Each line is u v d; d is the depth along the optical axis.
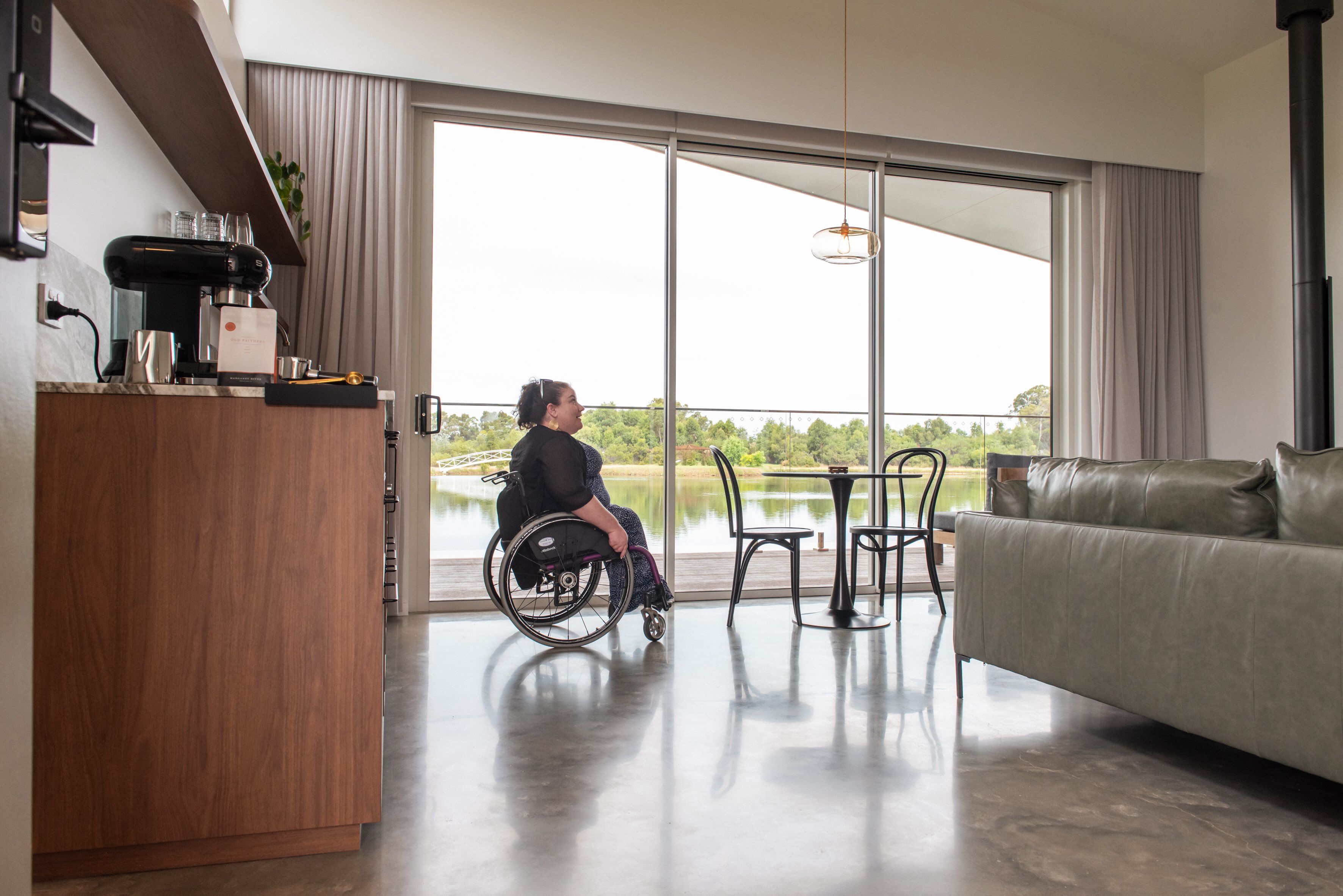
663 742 2.07
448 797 1.71
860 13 4.41
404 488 3.85
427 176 4.05
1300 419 4.26
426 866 1.42
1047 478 2.31
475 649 3.11
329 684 1.45
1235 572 1.68
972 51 4.59
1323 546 1.56
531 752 1.99
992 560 2.33
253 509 1.42
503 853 1.47
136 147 2.17
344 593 1.45
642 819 1.61
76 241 1.82
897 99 4.46
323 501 1.44
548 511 3.16
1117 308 4.87
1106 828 1.58
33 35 0.83
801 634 3.43
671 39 4.12
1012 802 1.71
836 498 3.75
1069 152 4.78
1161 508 1.95
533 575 3.14
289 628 1.43
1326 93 4.40
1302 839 1.54
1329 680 1.51
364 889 1.33
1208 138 5.04
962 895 1.33
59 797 1.35
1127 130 4.89
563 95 3.98
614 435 4.34
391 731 2.14
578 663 2.90
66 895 1.31
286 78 3.73
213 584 1.40
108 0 1.62
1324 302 4.21
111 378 1.68
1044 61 4.73
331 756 1.45
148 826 1.38
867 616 3.81
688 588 4.42
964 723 2.24
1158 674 1.84
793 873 1.40
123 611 1.37
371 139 3.82
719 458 3.62
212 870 1.40
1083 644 2.03
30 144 0.86
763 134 4.36
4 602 0.86
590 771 1.87
